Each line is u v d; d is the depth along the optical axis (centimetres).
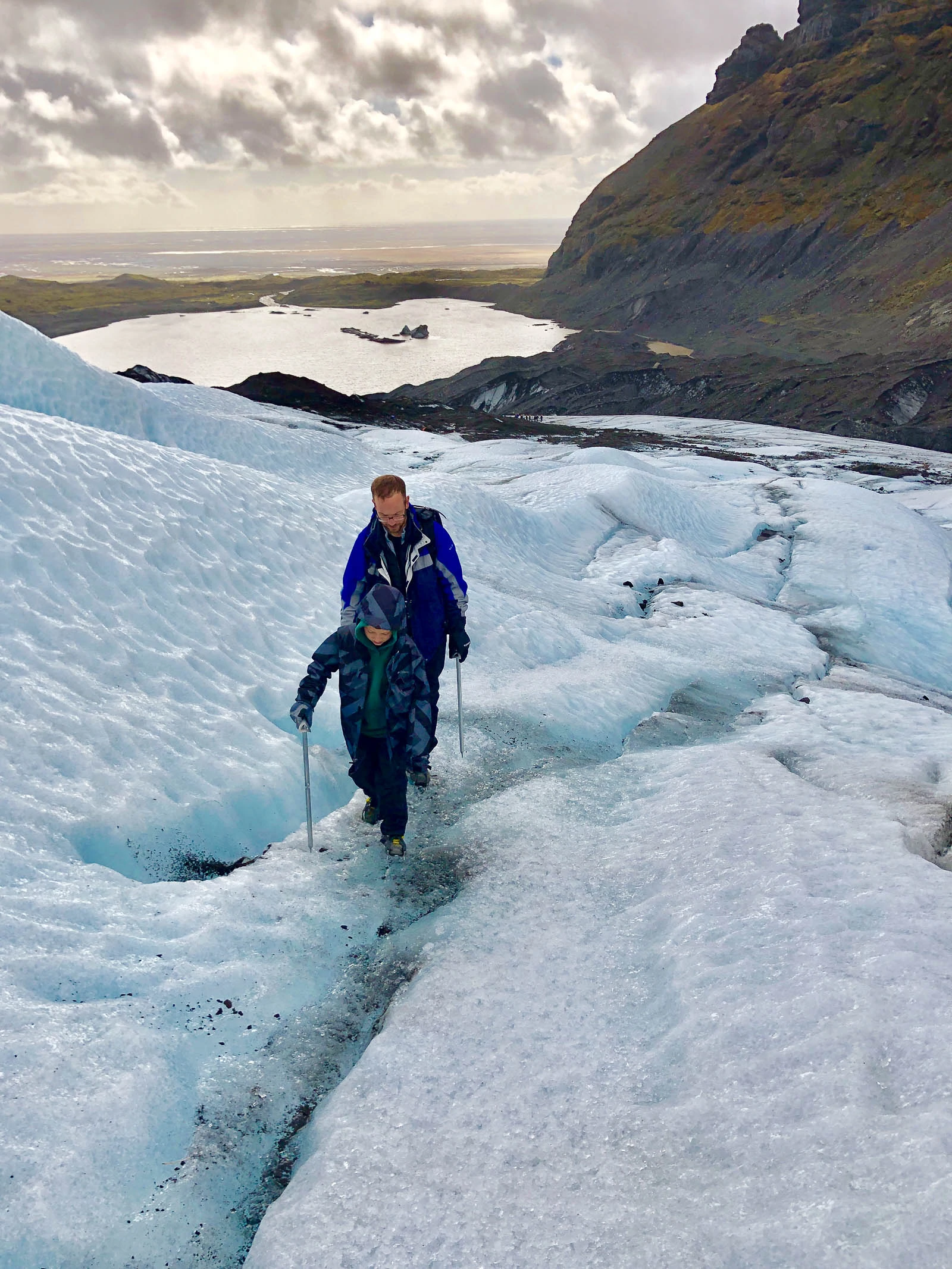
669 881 434
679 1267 210
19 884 392
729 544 2322
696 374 13400
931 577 2172
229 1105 316
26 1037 307
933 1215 200
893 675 1380
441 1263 232
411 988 373
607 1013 340
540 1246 230
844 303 18575
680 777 593
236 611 718
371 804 528
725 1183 234
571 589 1422
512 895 447
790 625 1496
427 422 6038
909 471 4916
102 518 701
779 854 433
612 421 8225
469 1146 276
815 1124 245
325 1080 336
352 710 473
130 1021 330
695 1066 290
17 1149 268
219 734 562
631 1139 263
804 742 757
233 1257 261
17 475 672
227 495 884
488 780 611
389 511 474
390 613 450
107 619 611
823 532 2464
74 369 1872
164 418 2008
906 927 348
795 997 307
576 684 819
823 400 10875
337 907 440
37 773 464
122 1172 275
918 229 19650
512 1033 334
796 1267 200
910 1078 257
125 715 534
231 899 425
